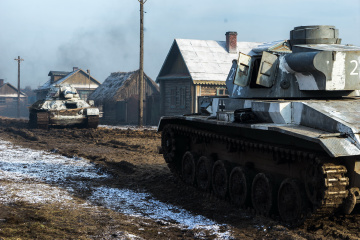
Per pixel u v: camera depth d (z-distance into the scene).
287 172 8.34
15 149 18.39
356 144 6.62
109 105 47.78
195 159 11.16
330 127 7.13
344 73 8.50
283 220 8.04
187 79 36.22
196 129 11.12
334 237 7.04
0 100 84.00
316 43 9.68
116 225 7.53
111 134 25.11
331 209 7.14
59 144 20.52
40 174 12.47
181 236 7.18
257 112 8.73
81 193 10.25
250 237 7.18
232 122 8.99
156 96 40.56
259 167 9.31
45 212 7.94
